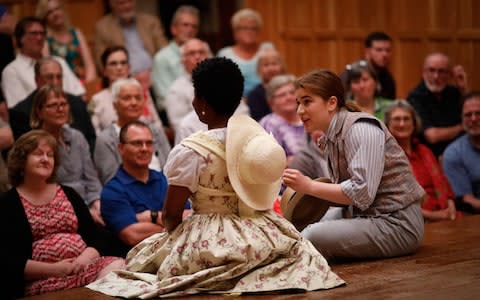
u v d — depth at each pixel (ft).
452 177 32.55
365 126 21.57
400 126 30.14
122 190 26.55
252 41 42.57
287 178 21.22
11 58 37.14
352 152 21.42
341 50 51.44
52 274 23.16
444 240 24.91
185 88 37.29
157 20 44.34
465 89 37.86
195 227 18.69
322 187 21.15
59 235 24.06
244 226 18.63
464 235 25.66
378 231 22.16
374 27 49.83
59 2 39.93
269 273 18.61
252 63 42.45
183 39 41.24
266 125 33.65
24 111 30.68
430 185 30.76
